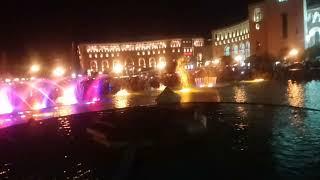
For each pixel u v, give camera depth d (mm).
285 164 11453
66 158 13047
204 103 25266
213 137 14836
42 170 11867
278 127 16922
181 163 11719
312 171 10766
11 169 12156
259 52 105125
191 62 110375
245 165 11391
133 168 11383
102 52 131750
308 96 31000
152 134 13891
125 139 13625
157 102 25859
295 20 98062
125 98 40875
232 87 46656
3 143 15852
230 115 20641
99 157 12891
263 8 104625
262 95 34062
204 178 10492
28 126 19812
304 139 14477
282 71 57938
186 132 14195
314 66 57906
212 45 139625
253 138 14750
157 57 137625
